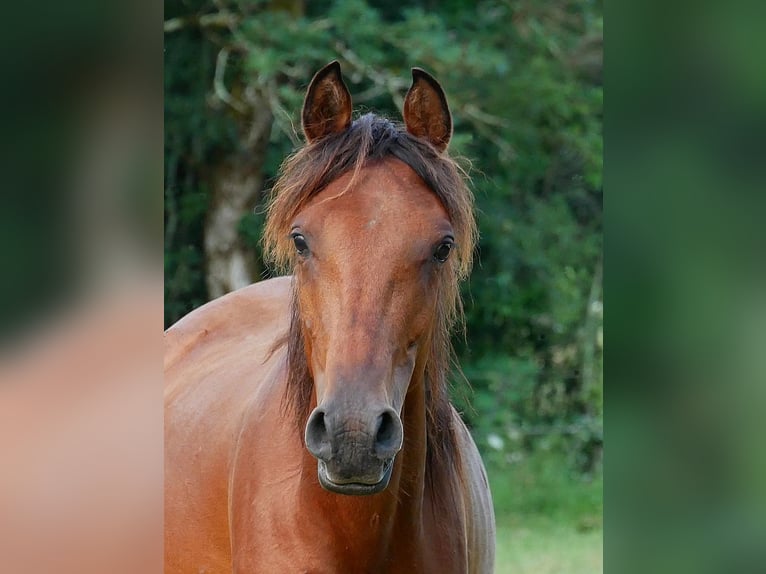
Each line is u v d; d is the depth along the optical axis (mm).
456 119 11523
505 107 11852
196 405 3777
